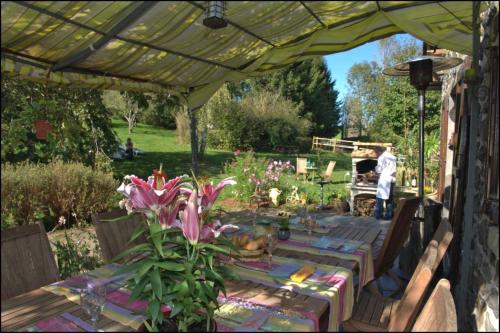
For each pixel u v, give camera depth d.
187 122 19.03
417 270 2.38
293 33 2.71
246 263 2.55
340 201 8.23
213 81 3.57
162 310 1.90
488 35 2.59
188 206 1.72
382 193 6.94
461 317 2.73
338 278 2.28
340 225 3.71
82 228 6.44
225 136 19.97
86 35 2.17
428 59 3.75
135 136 21.16
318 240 3.11
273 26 2.48
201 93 3.67
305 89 26.11
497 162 2.23
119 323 1.80
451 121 5.02
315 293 2.07
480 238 2.60
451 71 4.96
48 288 2.21
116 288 2.20
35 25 1.93
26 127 4.02
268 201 8.31
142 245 1.83
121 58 2.55
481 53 2.80
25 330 1.74
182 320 1.76
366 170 8.06
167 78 3.25
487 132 2.46
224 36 2.55
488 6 2.38
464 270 2.69
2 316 1.88
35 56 2.30
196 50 2.71
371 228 3.57
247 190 8.58
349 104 32.34
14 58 2.16
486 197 2.34
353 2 2.17
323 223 3.81
